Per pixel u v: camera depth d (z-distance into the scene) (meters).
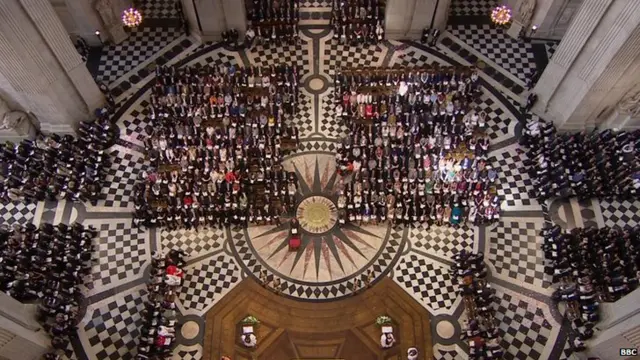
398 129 33.47
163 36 38.94
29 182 31.61
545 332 28.14
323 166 33.66
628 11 26.69
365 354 27.72
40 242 29.22
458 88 35.00
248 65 37.75
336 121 35.34
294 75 36.06
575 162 31.67
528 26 37.72
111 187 32.62
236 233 31.41
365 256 30.67
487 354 26.95
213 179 31.73
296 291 29.56
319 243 31.11
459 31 39.00
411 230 31.45
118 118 35.22
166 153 32.47
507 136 34.38
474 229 31.36
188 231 31.44
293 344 28.02
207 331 28.25
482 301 28.41
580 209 31.50
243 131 33.62
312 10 40.16
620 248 28.66
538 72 36.69
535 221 31.34
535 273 29.86
